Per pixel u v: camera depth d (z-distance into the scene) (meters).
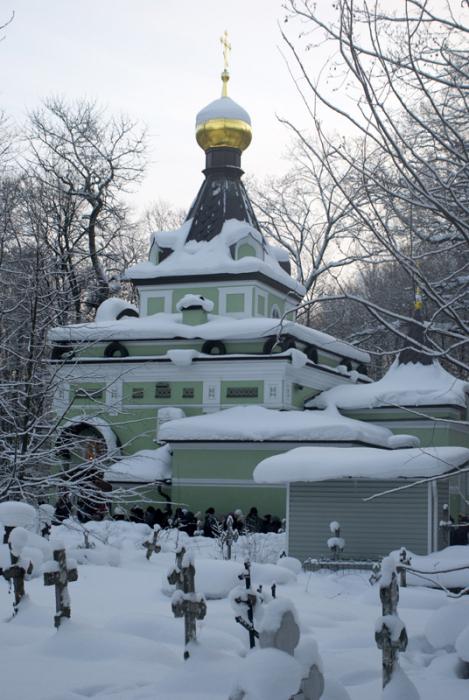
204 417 43.88
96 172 58.06
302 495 28.12
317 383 47.72
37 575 20.11
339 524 27.64
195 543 30.84
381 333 51.69
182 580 11.49
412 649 13.84
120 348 47.19
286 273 55.00
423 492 27.02
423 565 21.45
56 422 24.36
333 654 13.01
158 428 44.84
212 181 52.81
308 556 27.81
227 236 50.41
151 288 50.91
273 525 39.22
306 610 17.28
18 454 23.28
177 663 11.85
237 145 53.03
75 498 26.72
